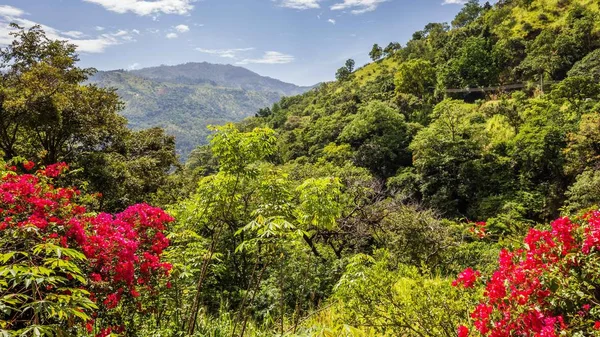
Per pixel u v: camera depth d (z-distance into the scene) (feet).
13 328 9.60
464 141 134.72
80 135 62.95
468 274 12.69
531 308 9.97
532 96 212.02
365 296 14.33
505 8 299.99
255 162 17.81
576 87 150.92
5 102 50.24
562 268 10.38
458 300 12.98
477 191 128.57
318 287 25.81
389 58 429.79
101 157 63.05
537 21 266.57
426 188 133.49
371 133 188.55
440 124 144.56
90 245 13.62
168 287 17.01
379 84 318.04
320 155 203.21
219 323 18.47
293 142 267.59
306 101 442.09
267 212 15.19
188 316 17.80
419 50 366.22
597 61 190.29
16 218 13.96
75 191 18.42
